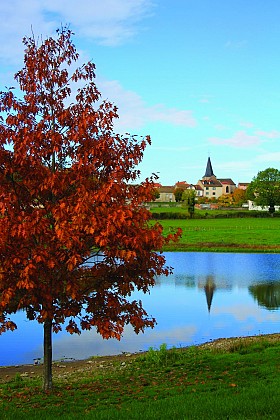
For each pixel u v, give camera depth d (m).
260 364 15.64
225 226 103.94
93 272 12.42
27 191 12.33
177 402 10.66
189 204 131.12
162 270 12.97
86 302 12.62
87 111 12.67
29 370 19.58
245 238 81.19
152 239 11.40
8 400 13.06
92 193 11.34
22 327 27.47
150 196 12.38
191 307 31.89
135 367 18.03
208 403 10.08
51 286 11.62
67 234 10.63
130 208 11.46
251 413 9.27
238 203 195.75
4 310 12.01
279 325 26.62
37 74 12.91
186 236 84.81
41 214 11.31
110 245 11.34
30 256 11.31
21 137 12.02
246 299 34.81
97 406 11.64
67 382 15.94
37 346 23.59
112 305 12.29
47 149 12.34
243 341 22.11
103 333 11.98
